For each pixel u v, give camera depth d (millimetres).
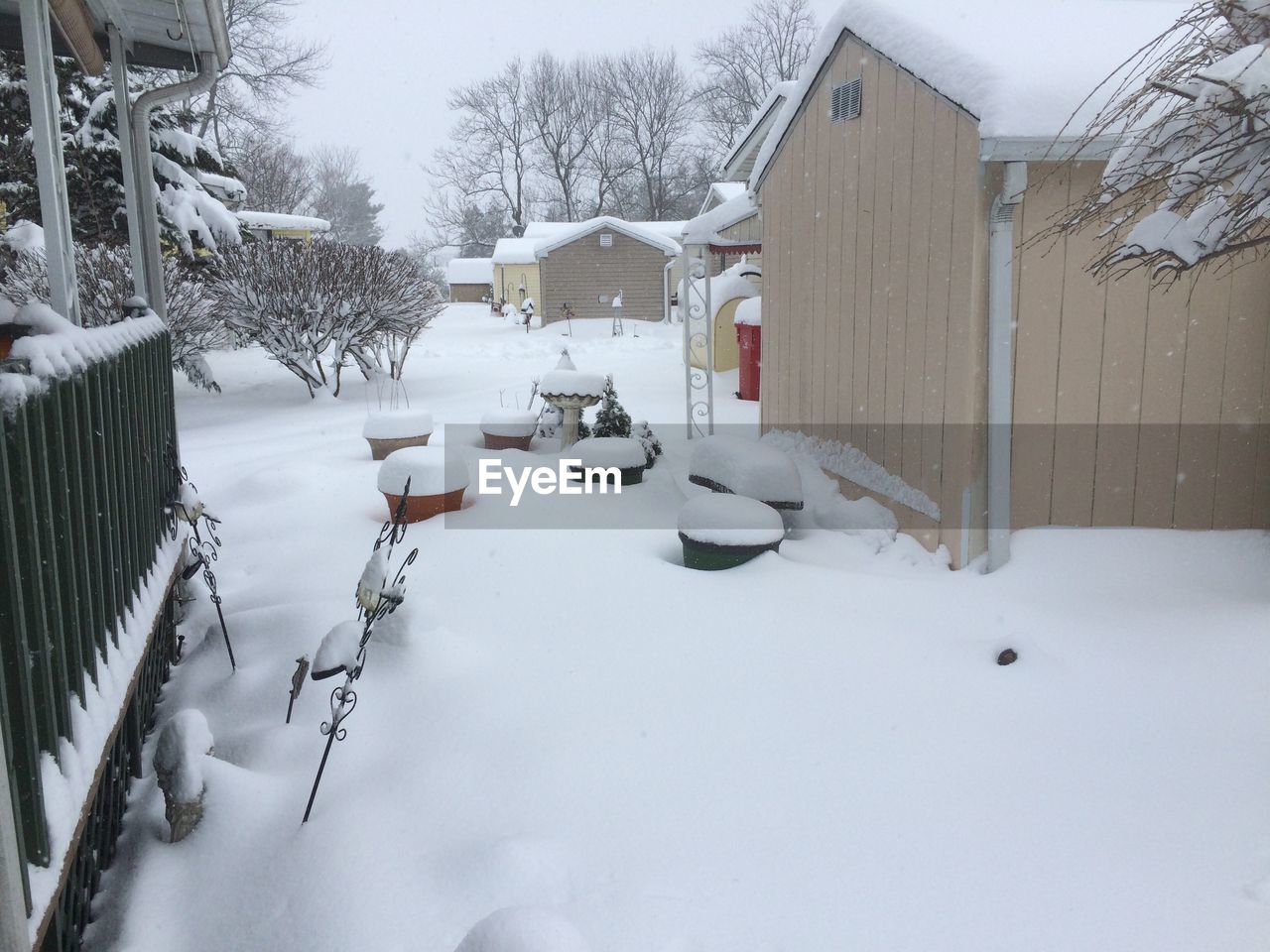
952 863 2809
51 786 2260
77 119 15758
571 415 9164
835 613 4719
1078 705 3744
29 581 2213
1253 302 5141
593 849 2924
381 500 7152
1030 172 5129
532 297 37250
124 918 2914
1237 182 3602
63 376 2721
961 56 5070
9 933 1798
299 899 2812
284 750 3691
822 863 2828
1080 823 2984
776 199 8078
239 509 7246
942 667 4117
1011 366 5207
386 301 14977
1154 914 2555
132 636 3639
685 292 10047
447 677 4074
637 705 3828
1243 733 3447
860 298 6484
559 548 5711
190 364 15344
